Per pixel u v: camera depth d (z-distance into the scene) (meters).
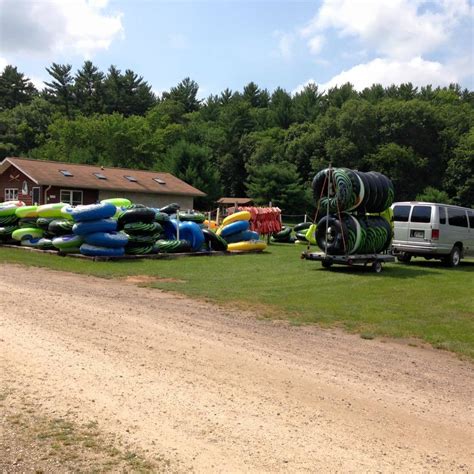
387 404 5.42
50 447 4.05
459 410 5.42
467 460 4.31
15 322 7.36
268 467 3.95
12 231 19.08
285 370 6.22
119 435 4.31
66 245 16.52
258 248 21.44
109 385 5.34
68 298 9.48
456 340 8.34
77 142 64.88
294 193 61.56
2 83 96.19
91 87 91.06
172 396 5.18
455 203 68.25
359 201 15.70
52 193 34.72
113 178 38.84
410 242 18.66
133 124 66.75
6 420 4.43
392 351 7.58
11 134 77.81
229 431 4.51
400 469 4.06
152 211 17.91
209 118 102.81
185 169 57.38
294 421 4.80
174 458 4.00
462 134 72.88
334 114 79.38
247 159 84.25
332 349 7.40
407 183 69.62
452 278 15.59
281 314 9.50
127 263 15.88
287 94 106.88
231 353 6.73
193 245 19.25
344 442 4.46
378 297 11.76
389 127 72.31
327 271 15.98
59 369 5.68
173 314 8.86
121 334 7.23
